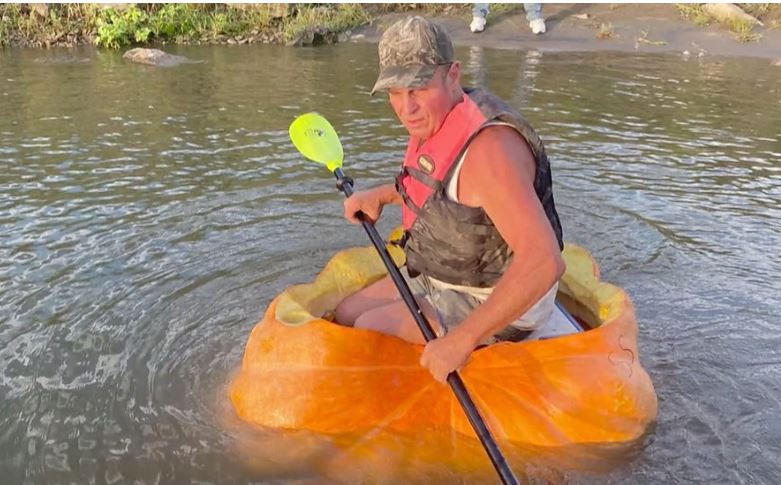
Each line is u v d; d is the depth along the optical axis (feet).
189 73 27.14
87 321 10.47
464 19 36.55
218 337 10.19
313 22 34.83
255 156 17.71
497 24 35.78
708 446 8.07
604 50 31.89
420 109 7.45
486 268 8.13
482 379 7.99
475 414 7.02
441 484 7.45
